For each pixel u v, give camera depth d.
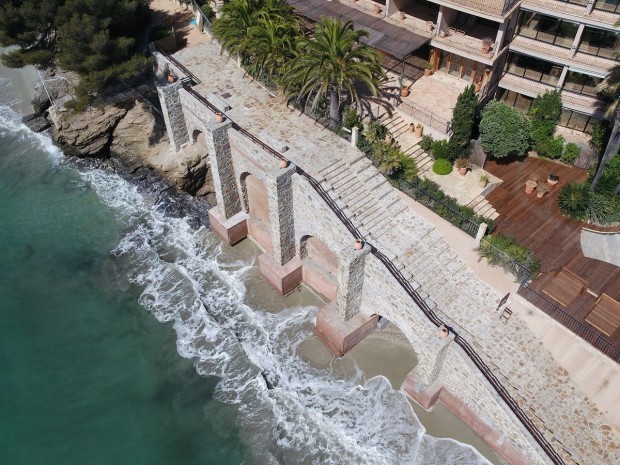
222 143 39.19
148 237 45.12
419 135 40.16
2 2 41.34
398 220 36.03
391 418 34.06
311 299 41.12
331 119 39.41
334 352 37.50
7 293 39.94
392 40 41.50
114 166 50.16
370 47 39.84
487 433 32.16
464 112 36.88
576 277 32.31
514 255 33.31
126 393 34.94
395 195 36.97
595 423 30.36
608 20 36.84
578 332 30.23
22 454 31.44
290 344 38.25
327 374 36.56
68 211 46.62
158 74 46.94
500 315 32.81
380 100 41.78
